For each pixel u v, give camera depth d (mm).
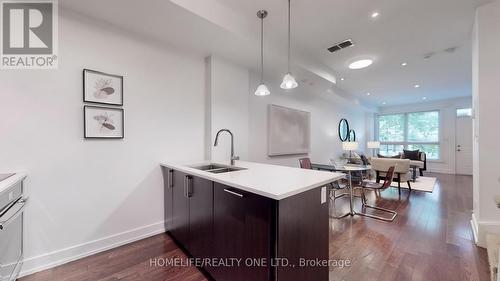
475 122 2461
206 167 2582
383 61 3664
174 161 2650
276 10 2252
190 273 1751
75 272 1757
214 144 2818
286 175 1728
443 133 7332
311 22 2465
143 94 2389
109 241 2139
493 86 2150
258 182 1442
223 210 1543
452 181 5703
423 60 3635
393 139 8516
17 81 1712
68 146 1919
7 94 1671
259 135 4055
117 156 2203
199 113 2916
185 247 2062
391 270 1797
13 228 1479
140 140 2367
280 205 1198
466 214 3160
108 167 2146
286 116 4586
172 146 2639
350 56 3459
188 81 2795
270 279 1201
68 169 1920
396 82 5051
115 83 2178
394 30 2646
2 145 1641
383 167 4469
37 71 1787
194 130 2861
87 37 2020
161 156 2537
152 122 2463
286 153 4574
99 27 2090
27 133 1735
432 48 3166
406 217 3049
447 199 3984
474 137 2568
